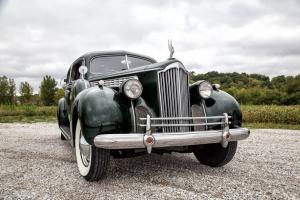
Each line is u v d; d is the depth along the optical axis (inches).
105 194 124.6
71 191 128.8
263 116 601.9
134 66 211.5
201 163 181.2
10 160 192.7
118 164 179.9
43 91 2529.5
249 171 163.3
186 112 152.3
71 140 180.5
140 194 124.3
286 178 149.3
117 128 132.0
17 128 433.1
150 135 128.6
